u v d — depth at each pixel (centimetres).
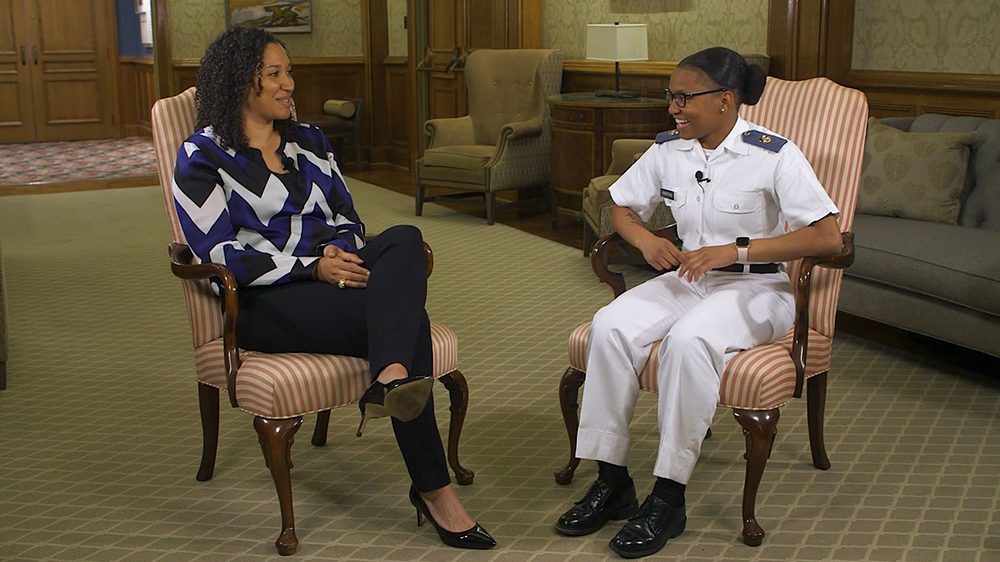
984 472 276
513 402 333
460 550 235
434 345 251
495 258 552
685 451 230
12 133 1130
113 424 319
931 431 306
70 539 241
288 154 258
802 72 530
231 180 249
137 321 437
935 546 234
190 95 273
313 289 241
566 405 262
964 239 366
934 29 477
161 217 683
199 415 327
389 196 767
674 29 626
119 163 967
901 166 409
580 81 691
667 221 525
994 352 336
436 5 821
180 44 927
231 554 234
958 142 400
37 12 1121
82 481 276
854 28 517
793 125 275
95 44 1153
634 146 524
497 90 687
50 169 926
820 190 241
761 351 236
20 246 594
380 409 215
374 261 244
